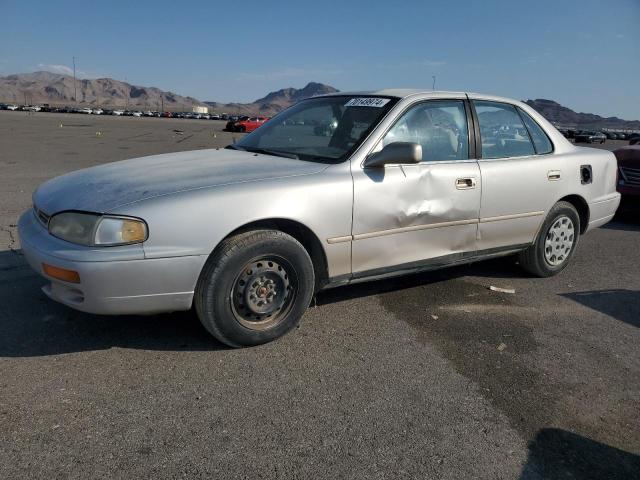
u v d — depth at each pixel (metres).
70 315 3.81
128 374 3.09
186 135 33.88
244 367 3.24
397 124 3.98
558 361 3.55
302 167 3.64
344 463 2.45
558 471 2.49
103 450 2.44
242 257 3.26
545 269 5.16
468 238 4.38
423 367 3.37
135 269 2.98
